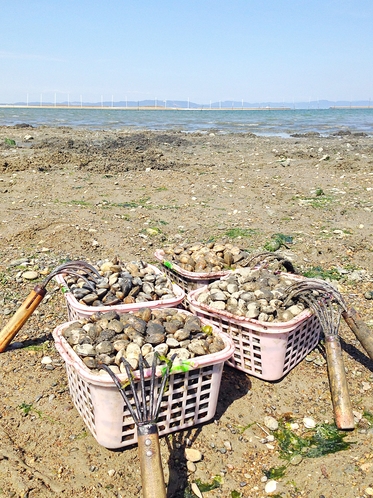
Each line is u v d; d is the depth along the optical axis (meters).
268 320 0.77
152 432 0.57
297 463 0.66
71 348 0.67
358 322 0.83
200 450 0.67
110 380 0.59
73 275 0.89
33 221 1.52
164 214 1.69
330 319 0.80
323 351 0.90
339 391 0.73
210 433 0.69
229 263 1.01
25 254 1.27
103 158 2.79
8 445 0.66
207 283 0.95
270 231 1.53
